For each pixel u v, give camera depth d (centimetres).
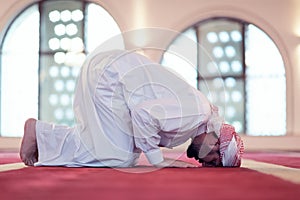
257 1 1099
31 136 313
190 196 163
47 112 1271
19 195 165
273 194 171
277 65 1160
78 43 1221
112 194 167
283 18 1091
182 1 1112
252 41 1160
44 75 1247
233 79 1174
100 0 1113
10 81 1201
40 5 1188
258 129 1171
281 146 1058
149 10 1109
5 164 369
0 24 1126
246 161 461
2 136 1116
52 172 261
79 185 197
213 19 1132
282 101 1159
